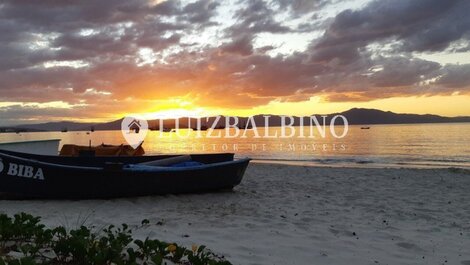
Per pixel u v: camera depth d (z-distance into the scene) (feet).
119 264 10.68
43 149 46.01
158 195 28.43
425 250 16.63
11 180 25.57
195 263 11.84
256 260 14.08
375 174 46.78
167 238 16.66
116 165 26.27
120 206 24.82
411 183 39.55
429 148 117.29
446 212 25.46
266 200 28.78
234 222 20.83
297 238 17.85
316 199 29.66
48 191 26.03
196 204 26.32
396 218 23.31
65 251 10.80
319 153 104.53
